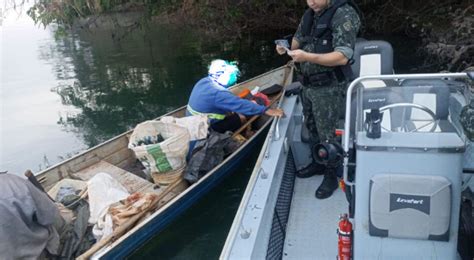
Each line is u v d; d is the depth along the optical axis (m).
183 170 3.76
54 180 3.72
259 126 4.90
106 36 15.21
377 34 10.95
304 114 3.06
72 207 3.16
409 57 8.95
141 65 10.88
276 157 2.88
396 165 1.64
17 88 9.29
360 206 1.75
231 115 4.38
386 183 1.65
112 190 3.26
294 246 2.46
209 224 3.72
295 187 3.06
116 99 8.28
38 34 16.84
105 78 9.84
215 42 12.56
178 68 10.28
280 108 3.83
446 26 8.19
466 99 1.83
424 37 9.48
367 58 2.96
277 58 10.47
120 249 2.93
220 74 4.08
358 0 10.24
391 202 1.67
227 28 11.88
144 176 4.07
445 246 1.69
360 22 2.56
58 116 7.43
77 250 2.95
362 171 1.69
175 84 9.02
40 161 5.59
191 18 11.68
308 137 3.17
